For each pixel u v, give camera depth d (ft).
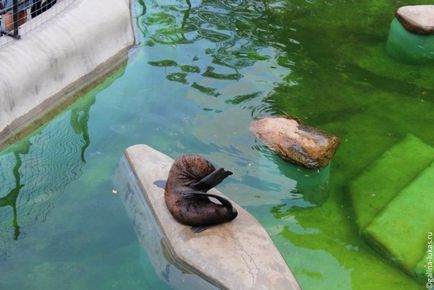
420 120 24.47
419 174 21.47
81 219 19.35
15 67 22.09
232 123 23.32
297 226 19.22
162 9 30.58
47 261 17.87
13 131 22.03
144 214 18.98
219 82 25.55
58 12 24.76
